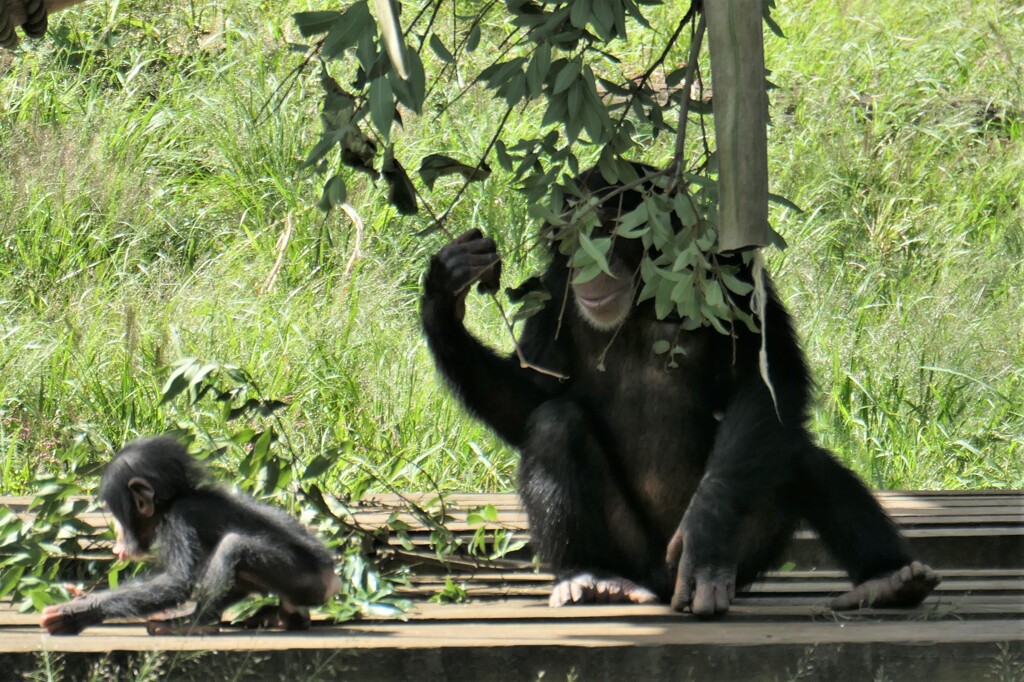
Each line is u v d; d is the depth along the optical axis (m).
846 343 17.80
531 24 6.81
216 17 24.70
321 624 8.08
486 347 9.88
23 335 16.47
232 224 20.16
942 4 27.56
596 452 9.41
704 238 6.55
